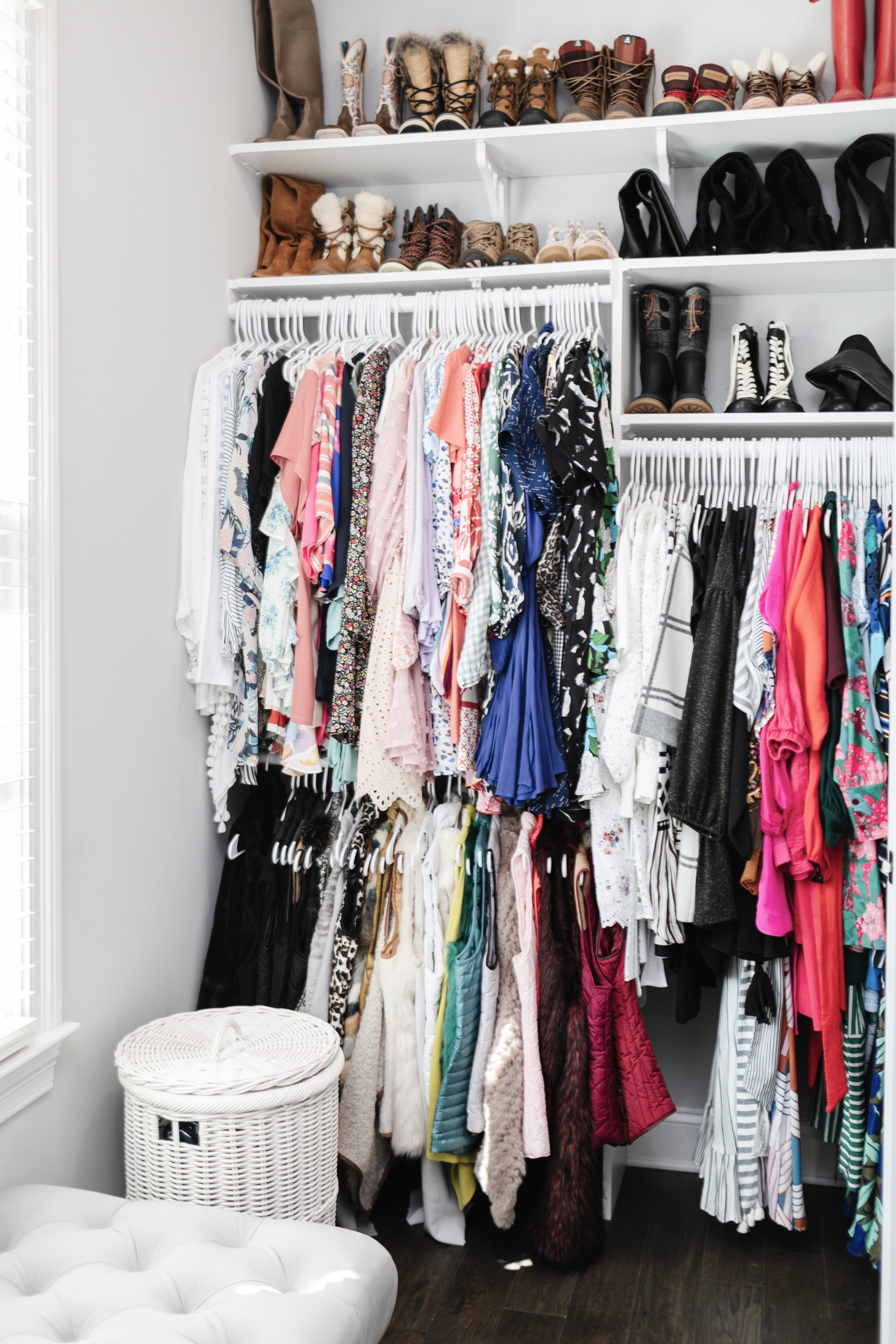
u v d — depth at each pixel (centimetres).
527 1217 235
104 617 205
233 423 239
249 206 269
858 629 226
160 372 225
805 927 223
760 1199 230
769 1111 232
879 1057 219
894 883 174
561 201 276
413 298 251
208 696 242
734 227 252
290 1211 184
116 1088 209
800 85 248
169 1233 155
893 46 243
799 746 215
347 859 240
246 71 266
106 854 206
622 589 229
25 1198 165
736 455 245
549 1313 207
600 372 232
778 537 228
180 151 233
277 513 239
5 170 173
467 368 232
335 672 242
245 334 258
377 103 286
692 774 220
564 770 223
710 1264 225
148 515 221
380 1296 150
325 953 240
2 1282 142
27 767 180
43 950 183
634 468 251
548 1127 225
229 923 245
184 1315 136
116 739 210
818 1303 212
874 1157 220
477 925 230
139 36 214
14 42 176
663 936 229
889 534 231
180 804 235
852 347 250
